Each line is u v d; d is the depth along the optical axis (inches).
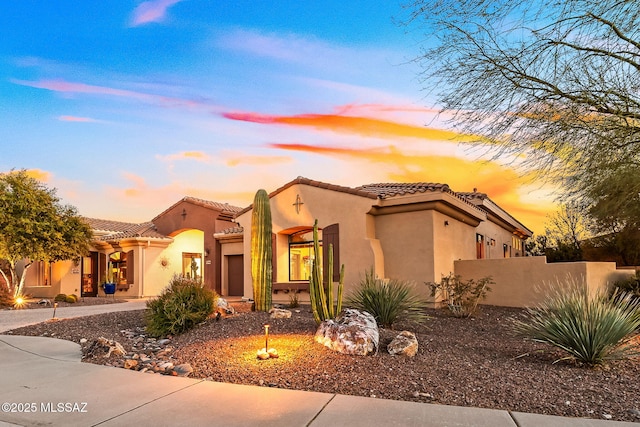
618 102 319.3
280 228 665.0
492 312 524.7
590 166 334.6
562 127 323.9
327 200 623.8
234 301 737.0
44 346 353.7
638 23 291.7
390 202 586.6
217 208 969.5
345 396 209.2
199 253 1123.3
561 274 540.4
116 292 1031.6
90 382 241.6
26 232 730.2
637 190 345.4
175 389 225.6
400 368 252.7
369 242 583.2
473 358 284.8
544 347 317.1
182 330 382.6
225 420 180.9
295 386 228.2
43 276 1004.6
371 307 396.8
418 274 570.9
